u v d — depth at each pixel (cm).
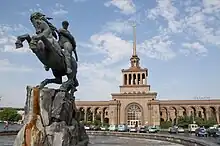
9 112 12988
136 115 11294
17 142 1157
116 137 4409
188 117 10419
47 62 1318
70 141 1288
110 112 11375
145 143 2953
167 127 9438
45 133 1184
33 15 1305
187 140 2642
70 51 1491
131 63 13075
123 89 12075
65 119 1348
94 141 3131
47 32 1302
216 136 4806
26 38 1256
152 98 11306
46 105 1248
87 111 12275
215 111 11350
